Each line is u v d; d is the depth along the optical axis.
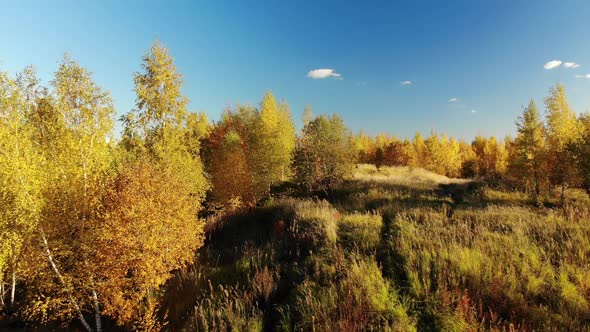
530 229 8.50
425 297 6.13
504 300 5.60
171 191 10.72
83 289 10.12
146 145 16.17
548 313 5.27
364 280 6.78
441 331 5.25
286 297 7.46
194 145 18.67
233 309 7.40
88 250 9.80
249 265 9.66
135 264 9.44
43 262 9.84
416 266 7.15
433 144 53.75
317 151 24.16
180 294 9.75
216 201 23.44
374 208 14.50
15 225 10.17
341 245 9.15
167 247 9.98
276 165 26.14
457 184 23.84
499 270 6.38
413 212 11.52
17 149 10.40
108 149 11.95
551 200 18.03
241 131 37.56
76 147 10.68
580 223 8.44
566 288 5.68
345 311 6.05
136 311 9.57
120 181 10.48
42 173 10.52
